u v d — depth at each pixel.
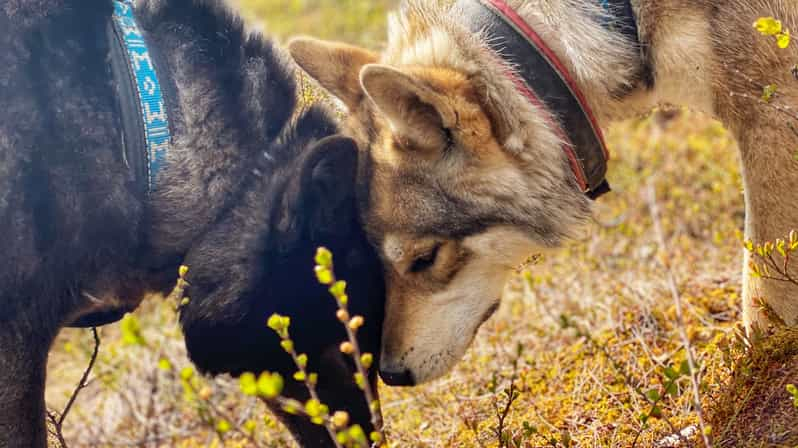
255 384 2.02
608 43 2.38
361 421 2.34
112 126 2.26
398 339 2.35
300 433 2.35
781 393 2.28
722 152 3.09
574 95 2.36
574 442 2.38
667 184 3.05
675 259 2.75
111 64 2.27
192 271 2.30
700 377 2.38
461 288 2.36
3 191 2.21
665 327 2.58
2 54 2.22
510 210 2.33
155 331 2.88
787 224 2.35
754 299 2.37
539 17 2.36
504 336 2.68
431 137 2.29
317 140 2.31
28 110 2.22
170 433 2.62
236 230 2.29
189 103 2.30
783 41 2.21
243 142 2.31
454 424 2.47
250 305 2.29
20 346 2.24
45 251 2.23
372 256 2.32
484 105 2.31
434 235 2.32
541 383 2.53
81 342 2.87
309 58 2.36
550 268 2.84
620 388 2.45
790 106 2.33
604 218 2.99
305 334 2.30
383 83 2.24
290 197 2.27
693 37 2.35
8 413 2.24
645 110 2.45
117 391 2.70
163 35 2.32
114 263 2.29
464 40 2.33
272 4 5.15
